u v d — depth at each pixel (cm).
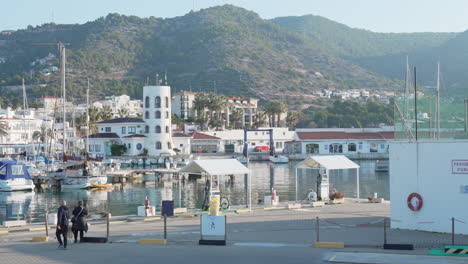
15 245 2728
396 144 3181
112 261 2189
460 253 2322
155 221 3800
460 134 3070
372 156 13450
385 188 7250
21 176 7006
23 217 4809
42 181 7562
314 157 4822
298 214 3975
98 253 2388
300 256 2272
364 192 6762
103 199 6134
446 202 2977
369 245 2588
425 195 3056
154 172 8856
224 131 15375
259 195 6391
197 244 2656
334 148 13812
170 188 7369
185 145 14350
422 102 3188
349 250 2450
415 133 3195
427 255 2303
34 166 9412
